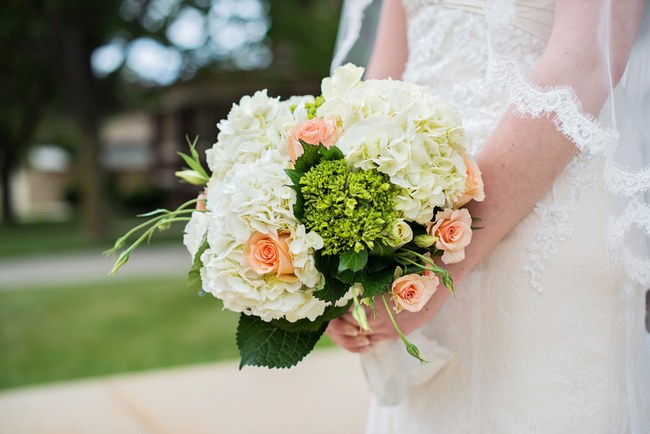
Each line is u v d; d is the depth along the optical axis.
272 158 0.90
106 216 10.33
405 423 1.07
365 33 1.39
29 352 3.58
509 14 0.92
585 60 0.87
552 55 0.89
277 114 0.95
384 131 0.85
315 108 0.95
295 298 0.86
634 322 0.97
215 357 3.38
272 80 11.56
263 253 0.85
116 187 20.67
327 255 0.87
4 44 9.57
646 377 0.98
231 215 0.86
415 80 1.07
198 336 3.85
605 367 0.94
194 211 0.96
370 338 0.97
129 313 4.53
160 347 3.62
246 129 0.94
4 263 7.55
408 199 0.85
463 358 1.01
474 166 0.89
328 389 2.27
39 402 2.21
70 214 18.78
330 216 0.84
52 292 5.41
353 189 0.84
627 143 0.91
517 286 0.96
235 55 9.63
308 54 8.41
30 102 12.60
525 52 0.94
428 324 1.03
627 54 0.89
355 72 0.95
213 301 4.90
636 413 0.96
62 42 9.49
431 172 0.86
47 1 8.76
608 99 0.88
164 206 17.70
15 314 4.57
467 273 0.96
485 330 0.99
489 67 0.90
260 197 0.85
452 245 0.86
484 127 0.98
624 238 0.92
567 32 0.89
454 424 1.01
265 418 2.04
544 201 0.94
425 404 1.04
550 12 0.94
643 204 0.89
